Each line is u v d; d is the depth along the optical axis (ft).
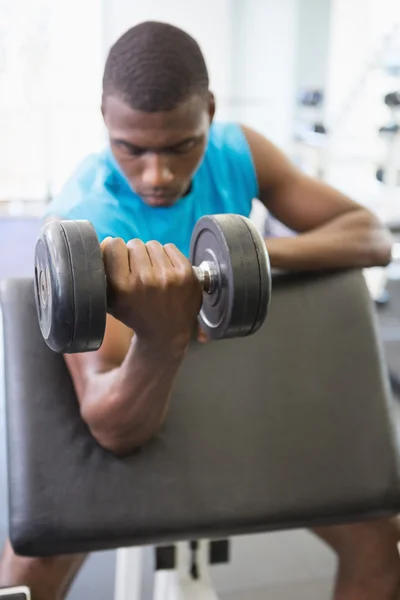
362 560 3.07
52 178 10.96
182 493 2.51
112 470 2.49
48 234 1.78
